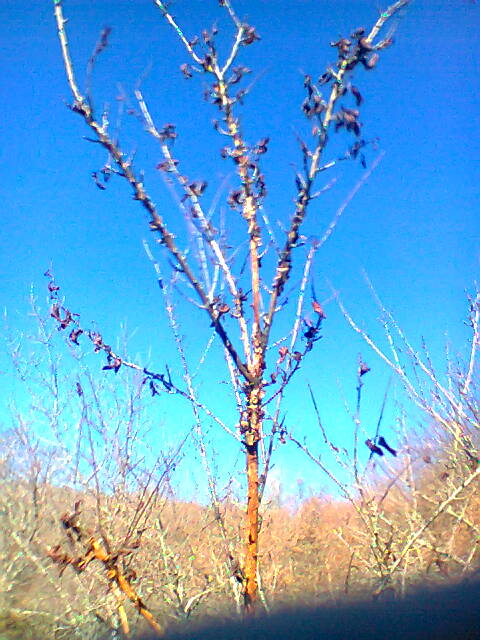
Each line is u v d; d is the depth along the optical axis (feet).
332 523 20.30
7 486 18.37
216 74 12.00
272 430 13.01
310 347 12.39
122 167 11.37
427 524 14.58
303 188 11.71
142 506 16.74
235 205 12.42
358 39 11.31
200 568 18.02
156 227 11.59
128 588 13.69
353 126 11.39
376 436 13.24
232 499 16.49
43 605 17.48
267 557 18.35
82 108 11.17
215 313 12.00
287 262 12.00
